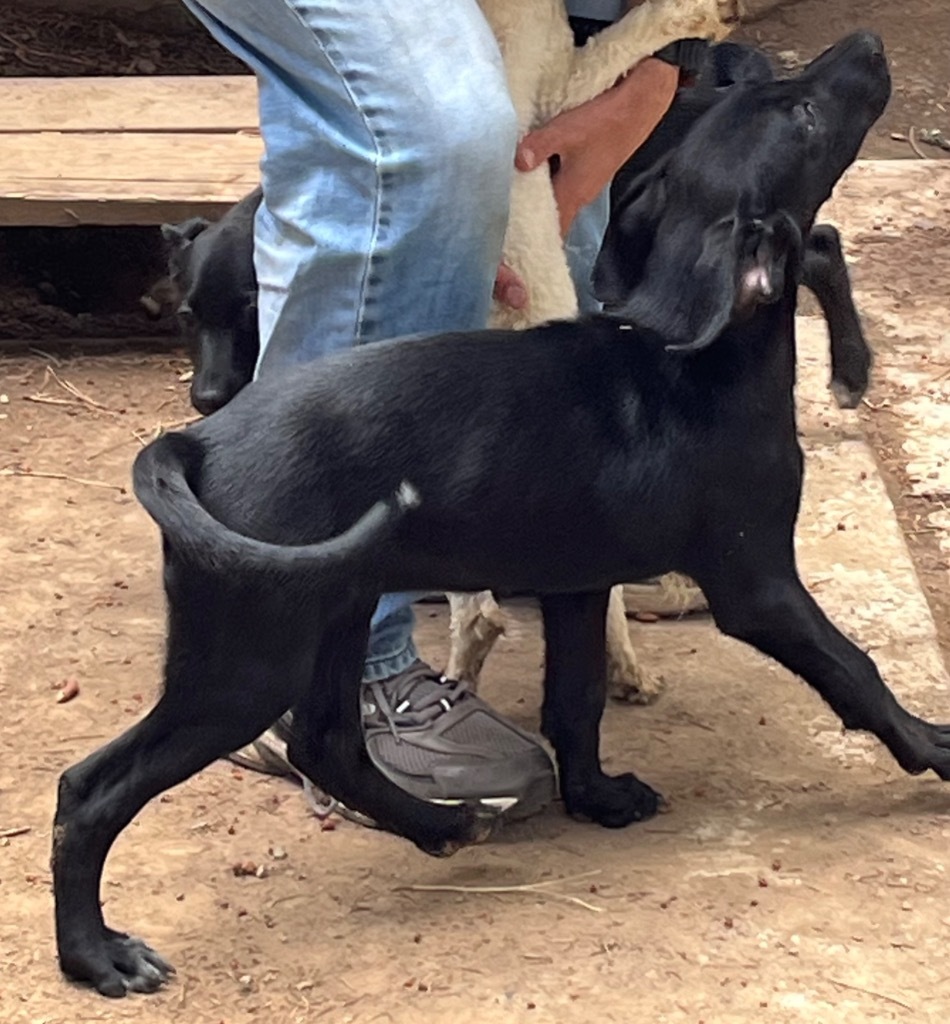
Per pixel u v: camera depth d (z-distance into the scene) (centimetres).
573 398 274
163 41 751
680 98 356
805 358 483
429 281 288
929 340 525
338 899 282
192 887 286
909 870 284
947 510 439
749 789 312
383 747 306
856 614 366
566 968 262
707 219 285
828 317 318
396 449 265
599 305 361
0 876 289
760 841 295
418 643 362
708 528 283
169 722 260
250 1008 257
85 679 350
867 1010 252
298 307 295
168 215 512
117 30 749
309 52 276
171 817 304
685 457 277
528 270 314
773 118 288
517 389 272
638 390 277
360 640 274
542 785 303
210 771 318
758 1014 251
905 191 637
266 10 276
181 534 244
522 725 334
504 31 308
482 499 268
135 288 571
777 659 295
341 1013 255
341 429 264
